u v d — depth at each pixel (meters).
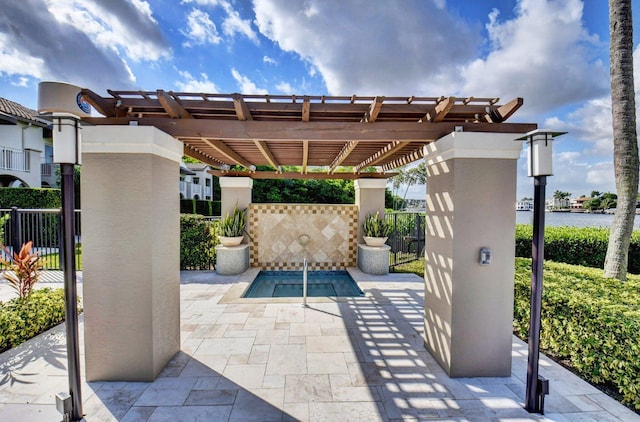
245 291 6.27
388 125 3.40
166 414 2.63
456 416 2.65
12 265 4.71
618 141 5.16
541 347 3.91
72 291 2.55
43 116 2.46
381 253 7.75
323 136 3.38
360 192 8.42
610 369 3.01
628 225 5.06
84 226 3.04
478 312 3.23
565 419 2.62
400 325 4.58
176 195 3.62
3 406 2.71
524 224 10.16
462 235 3.19
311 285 7.51
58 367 3.33
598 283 4.19
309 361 3.53
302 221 8.55
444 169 3.37
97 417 2.59
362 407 2.76
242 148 5.52
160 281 3.25
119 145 3.01
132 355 3.10
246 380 3.14
